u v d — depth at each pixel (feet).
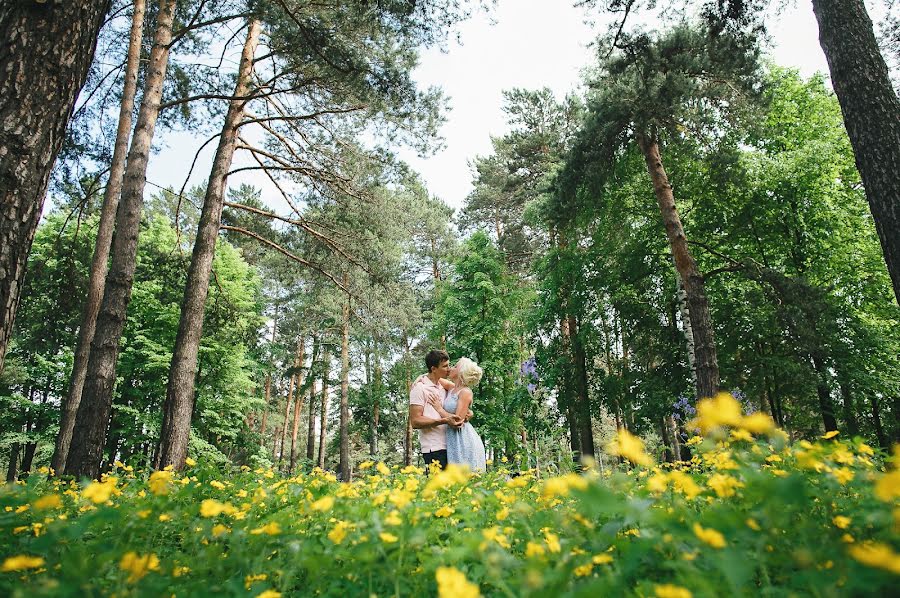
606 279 47.93
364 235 38.91
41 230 56.90
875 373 43.19
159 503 6.06
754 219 45.57
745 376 43.68
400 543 4.68
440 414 14.85
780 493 3.53
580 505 5.42
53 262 46.01
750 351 44.27
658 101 32.68
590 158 37.73
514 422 46.32
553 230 54.75
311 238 41.11
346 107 34.73
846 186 50.78
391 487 9.81
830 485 5.33
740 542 3.89
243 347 66.54
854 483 5.48
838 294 46.60
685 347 46.39
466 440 14.80
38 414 62.75
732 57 31.30
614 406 48.70
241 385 68.49
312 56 27.58
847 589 3.20
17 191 8.68
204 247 28.58
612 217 46.73
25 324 42.11
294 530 6.07
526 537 5.86
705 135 37.09
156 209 79.56
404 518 5.13
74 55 9.49
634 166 45.16
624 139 38.09
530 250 72.23
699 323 33.30
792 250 47.32
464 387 15.29
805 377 38.65
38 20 9.13
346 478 70.85
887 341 41.98
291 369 75.97
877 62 16.67
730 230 46.68
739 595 3.25
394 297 42.83
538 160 68.23
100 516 4.81
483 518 6.60
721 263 48.70
